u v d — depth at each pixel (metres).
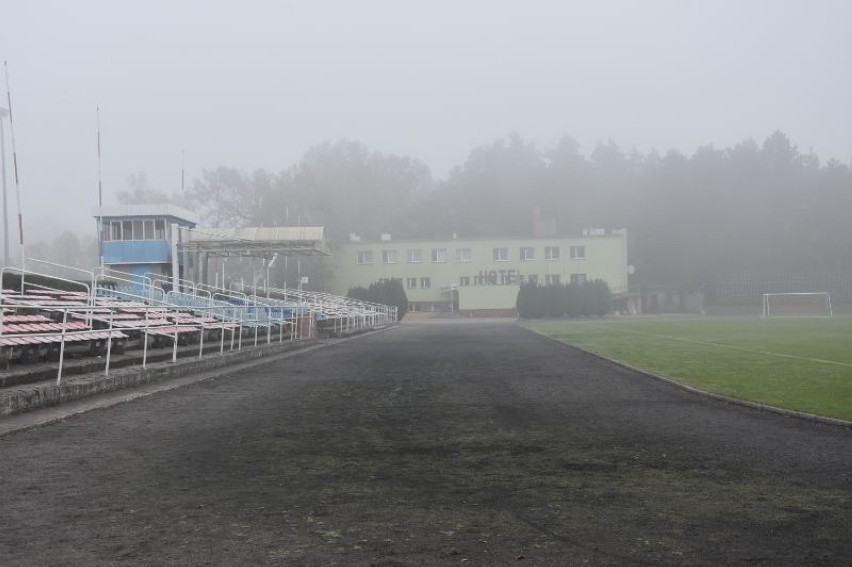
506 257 93.56
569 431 10.03
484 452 8.53
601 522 5.66
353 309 51.53
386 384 16.55
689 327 48.25
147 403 13.31
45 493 6.56
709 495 6.49
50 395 12.09
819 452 8.50
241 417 11.48
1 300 13.55
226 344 26.61
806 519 5.73
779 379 16.52
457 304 93.25
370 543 5.12
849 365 19.83
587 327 50.91
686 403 13.03
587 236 92.69
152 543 5.11
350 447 8.88
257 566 4.65
